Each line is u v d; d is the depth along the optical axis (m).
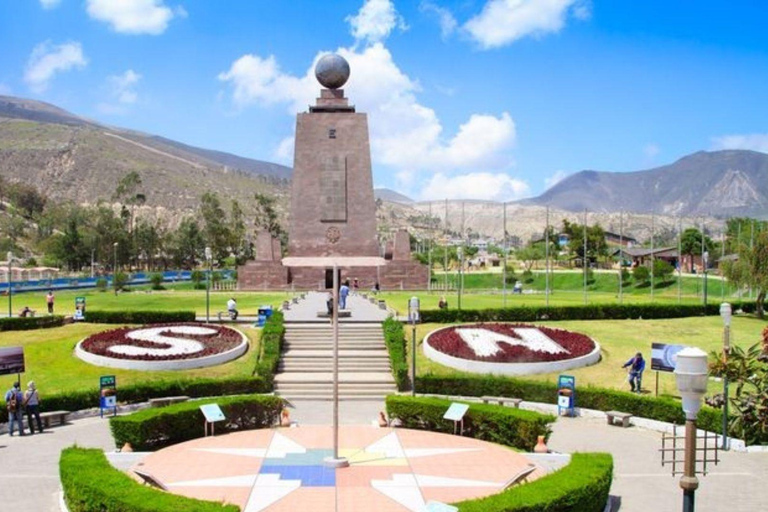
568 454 31.30
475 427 35.09
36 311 73.94
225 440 33.47
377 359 50.97
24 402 37.06
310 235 97.50
